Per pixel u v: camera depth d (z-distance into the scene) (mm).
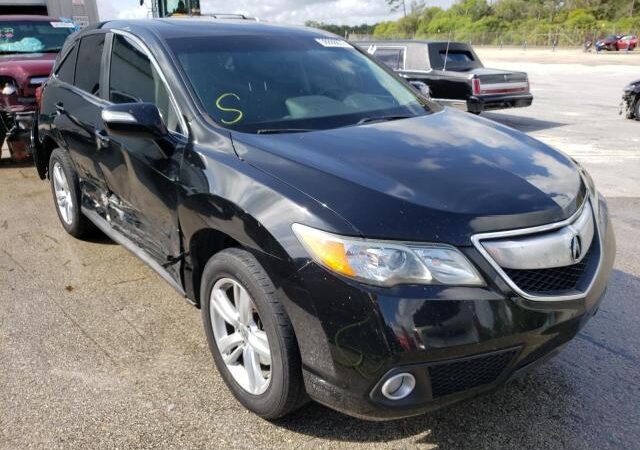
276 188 2486
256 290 2488
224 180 2693
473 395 2344
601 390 3033
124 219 3887
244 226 2521
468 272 2248
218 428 2721
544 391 3023
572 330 2477
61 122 4605
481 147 3010
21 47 9328
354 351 2225
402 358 2176
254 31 3945
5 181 7160
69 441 2627
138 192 3504
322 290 2258
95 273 4395
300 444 2627
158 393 2969
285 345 2426
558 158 3090
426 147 2936
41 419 2768
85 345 3406
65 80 4859
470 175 2621
